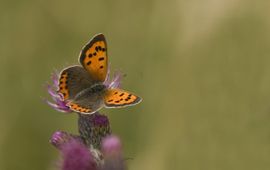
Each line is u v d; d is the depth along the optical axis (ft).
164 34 2.48
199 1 2.45
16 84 2.52
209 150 2.35
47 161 2.48
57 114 2.49
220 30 2.41
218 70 2.38
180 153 2.36
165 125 2.40
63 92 2.01
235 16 2.40
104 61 2.02
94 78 2.01
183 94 2.40
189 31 2.45
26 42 2.53
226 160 2.34
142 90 2.46
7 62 2.53
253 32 2.38
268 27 2.38
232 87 2.36
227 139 2.34
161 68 2.46
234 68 2.37
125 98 1.95
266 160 2.32
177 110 2.39
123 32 2.53
